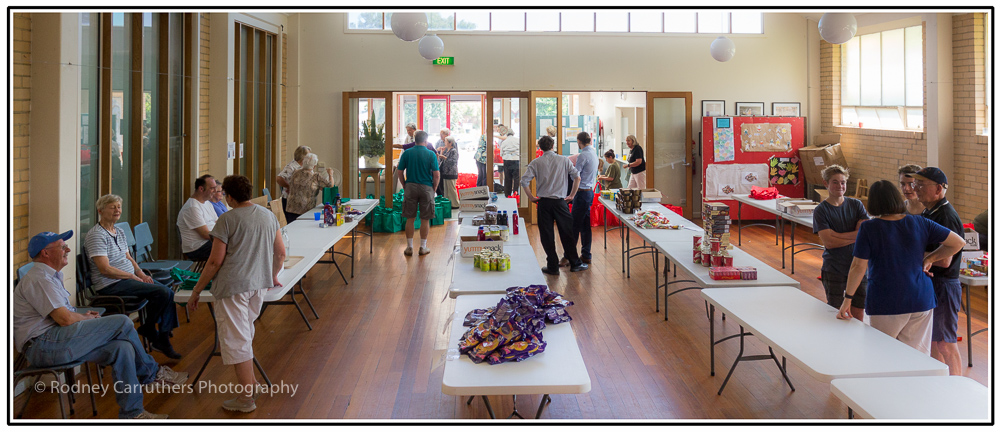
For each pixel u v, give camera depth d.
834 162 11.10
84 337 3.87
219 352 4.67
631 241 10.20
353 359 5.05
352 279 7.73
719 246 4.72
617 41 11.89
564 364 3.01
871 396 2.64
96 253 4.89
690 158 11.98
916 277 3.63
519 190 12.20
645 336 5.57
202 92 8.35
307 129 11.76
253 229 4.02
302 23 11.61
